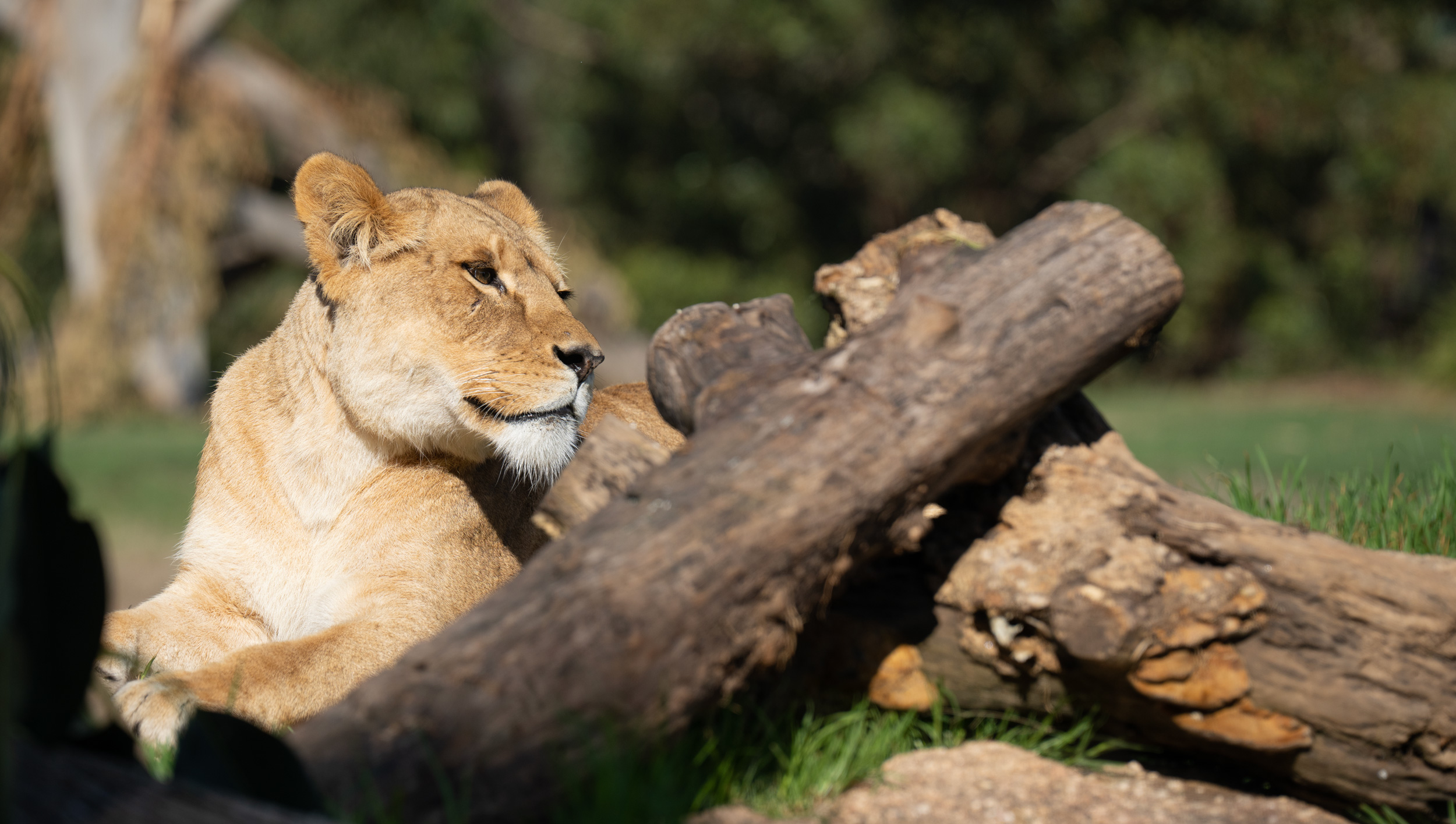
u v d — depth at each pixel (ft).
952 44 139.44
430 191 26.86
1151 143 135.44
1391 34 132.16
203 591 25.20
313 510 25.52
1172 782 19.10
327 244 24.85
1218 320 143.13
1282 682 17.61
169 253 107.14
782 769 18.17
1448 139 129.59
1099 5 133.59
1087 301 17.42
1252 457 65.67
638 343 122.31
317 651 22.63
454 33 144.87
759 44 140.97
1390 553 18.45
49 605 13.71
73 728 14.10
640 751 15.60
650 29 142.20
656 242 161.89
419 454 25.80
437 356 24.66
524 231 28.25
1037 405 17.47
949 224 21.67
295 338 25.86
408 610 24.49
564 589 15.21
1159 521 18.04
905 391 16.66
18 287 14.19
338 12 137.80
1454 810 17.87
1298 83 129.59
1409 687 17.31
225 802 13.01
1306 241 146.00
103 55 109.81
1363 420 93.97
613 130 161.68
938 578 18.72
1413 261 148.15
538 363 24.81
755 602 15.84
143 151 105.50
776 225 157.69
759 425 16.57
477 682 14.69
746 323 19.77
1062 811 17.81
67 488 13.89
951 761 19.08
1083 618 17.31
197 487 27.07
